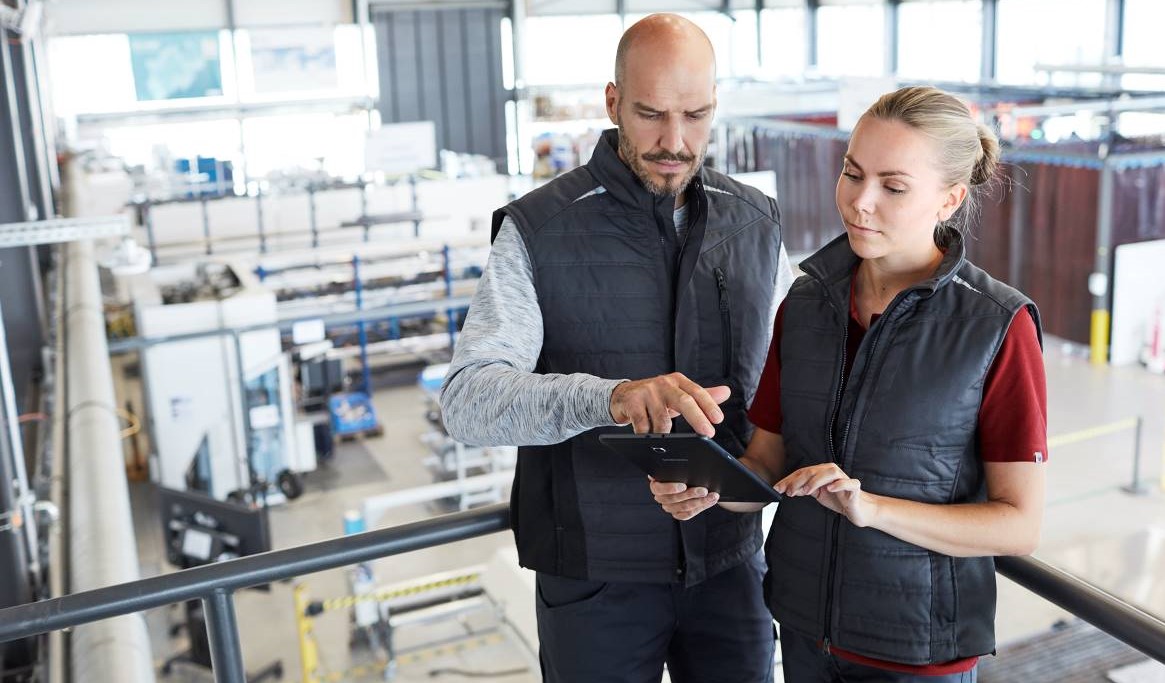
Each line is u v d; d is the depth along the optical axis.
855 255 1.22
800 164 12.33
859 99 8.16
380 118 16.77
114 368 10.15
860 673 1.22
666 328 1.44
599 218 1.41
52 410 5.31
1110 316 10.08
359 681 5.23
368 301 9.52
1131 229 10.07
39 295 6.93
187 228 10.03
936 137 1.10
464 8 16.86
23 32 7.62
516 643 4.57
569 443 1.44
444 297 9.72
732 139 12.73
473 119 17.31
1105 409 8.89
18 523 3.71
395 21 16.55
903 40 16.72
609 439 1.11
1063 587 1.15
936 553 1.16
